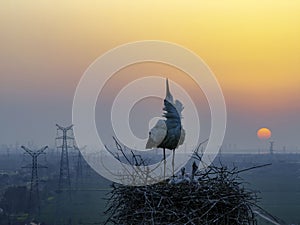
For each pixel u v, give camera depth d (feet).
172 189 24.57
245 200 24.88
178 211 24.07
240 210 24.71
